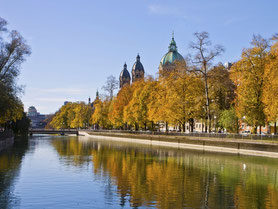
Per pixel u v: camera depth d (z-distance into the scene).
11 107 61.75
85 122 172.00
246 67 58.88
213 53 64.88
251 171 37.41
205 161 46.56
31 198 24.55
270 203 23.75
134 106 99.06
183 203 23.56
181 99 73.00
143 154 57.28
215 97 74.81
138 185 29.28
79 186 28.67
